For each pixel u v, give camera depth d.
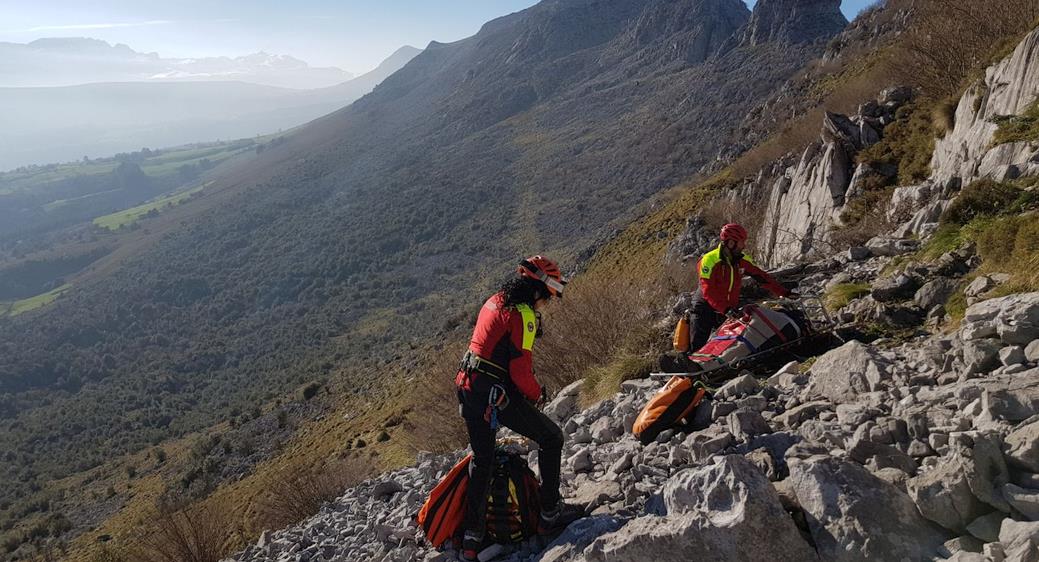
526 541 4.27
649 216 55.44
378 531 5.72
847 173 16.36
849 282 7.83
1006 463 2.87
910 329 5.58
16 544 73.75
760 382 5.20
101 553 16.42
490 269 190.12
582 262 57.28
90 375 194.38
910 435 3.46
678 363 5.74
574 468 5.15
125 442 127.50
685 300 8.92
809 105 51.41
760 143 55.03
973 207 7.02
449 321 81.44
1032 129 8.59
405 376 60.31
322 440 52.19
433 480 6.73
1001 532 2.58
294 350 173.75
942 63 15.89
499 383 4.03
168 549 13.21
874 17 63.00
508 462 4.33
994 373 3.73
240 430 87.69
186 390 165.38
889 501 2.96
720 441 4.07
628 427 5.38
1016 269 5.07
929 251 7.00
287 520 14.49
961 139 11.74
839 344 5.74
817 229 15.71
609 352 10.44
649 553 3.24
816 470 3.14
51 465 122.88
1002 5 14.42
